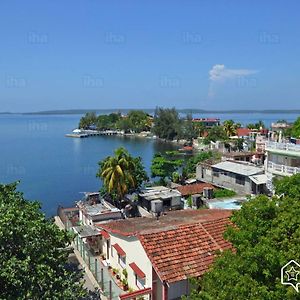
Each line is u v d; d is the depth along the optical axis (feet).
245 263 45.09
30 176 260.62
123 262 79.05
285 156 152.05
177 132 536.83
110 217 125.39
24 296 43.29
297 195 57.36
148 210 160.56
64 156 369.09
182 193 185.47
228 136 443.73
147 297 65.87
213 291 46.47
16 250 47.47
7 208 52.80
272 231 47.88
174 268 63.21
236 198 154.51
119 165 167.84
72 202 197.06
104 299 73.15
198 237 71.31
